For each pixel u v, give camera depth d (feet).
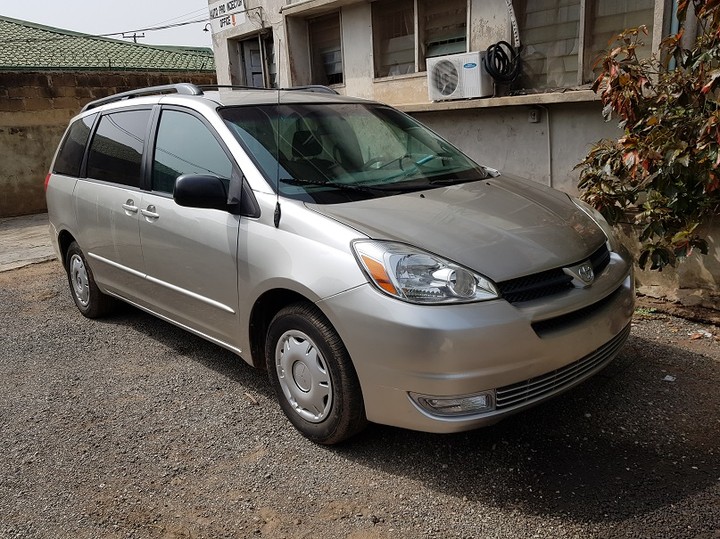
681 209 14.43
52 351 15.58
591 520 8.38
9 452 10.98
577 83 20.86
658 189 14.49
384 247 9.14
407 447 10.34
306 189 10.87
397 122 14.19
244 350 11.55
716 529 8.08
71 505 9.41
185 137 12.80
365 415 9.75
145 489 9.70
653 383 12.09
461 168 13.17
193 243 11.98
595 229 11.24
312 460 10.18
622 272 10.77
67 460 10.62
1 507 9.46
